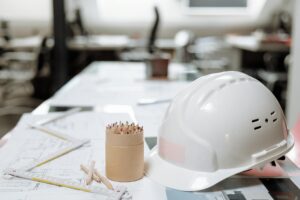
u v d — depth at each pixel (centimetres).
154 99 148
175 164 75
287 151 76
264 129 73
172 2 553
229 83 75
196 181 71
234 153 70
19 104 404
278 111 76
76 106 136
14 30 540
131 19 556
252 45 411
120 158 72
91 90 166
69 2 450
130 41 439
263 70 448
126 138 72
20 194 68
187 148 73
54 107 134
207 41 505
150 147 92
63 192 69
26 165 80
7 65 422
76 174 77
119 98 150
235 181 74
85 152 89
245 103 72
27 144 94
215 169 71
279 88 381
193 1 563
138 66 247
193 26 565
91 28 556
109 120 118
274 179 76
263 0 527
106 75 209
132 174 73
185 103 76
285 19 486
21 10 533
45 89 398
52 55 321
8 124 337
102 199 66
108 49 401
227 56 505
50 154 87
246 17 559
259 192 70
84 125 112
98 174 75
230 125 70
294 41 245
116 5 554
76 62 401
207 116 72
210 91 74
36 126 108
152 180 74
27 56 426
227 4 564
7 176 75
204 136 71
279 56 394
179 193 69
